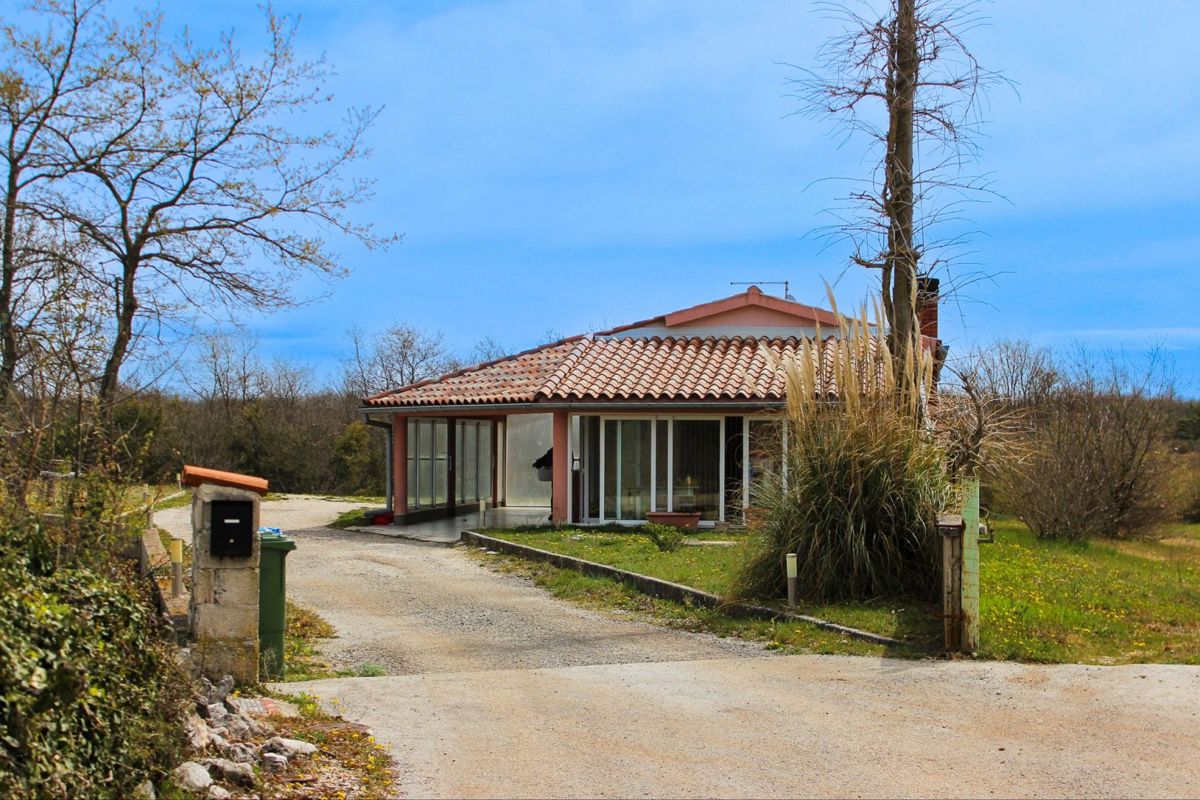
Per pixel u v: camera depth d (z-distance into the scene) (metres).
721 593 11.99
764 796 5.43
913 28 13.08
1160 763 5.95
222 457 38.56
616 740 6.48
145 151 17.27
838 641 9.75
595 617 12.01
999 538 18.83
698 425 21.27
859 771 5.85
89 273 13.78
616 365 22.23
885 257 13.32
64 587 4.90
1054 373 27.02
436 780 5.63
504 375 23.44
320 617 11.85
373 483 39.25
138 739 4.68
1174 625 10.28
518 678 8.45
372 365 50.00
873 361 12.16
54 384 7.07
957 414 12.63
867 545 11.26
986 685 7.95
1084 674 8.20
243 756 5.52
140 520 7.41
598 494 21.38
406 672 9.02
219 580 7.37
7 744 3.66
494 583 14.77
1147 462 21.48
